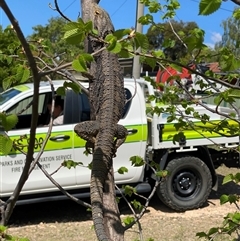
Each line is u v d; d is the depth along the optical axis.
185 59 2.32
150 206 6.91
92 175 1.88
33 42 2.51
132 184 6.42
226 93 2.49
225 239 5.01
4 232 1.67
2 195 5.84
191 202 6.65
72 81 2.09
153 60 2.01
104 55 2.12
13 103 5.81
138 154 6.29
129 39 1.56
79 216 6.55
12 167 5.82
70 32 1.43
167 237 5.64
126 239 5.51
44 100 6.03
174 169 6.55
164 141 6.41
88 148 2.25
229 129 3.02
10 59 2.41
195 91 3.34
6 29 2.54
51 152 5.93
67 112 6.05
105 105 2.05
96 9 2.13
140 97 6.31
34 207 6.93
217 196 7.51
